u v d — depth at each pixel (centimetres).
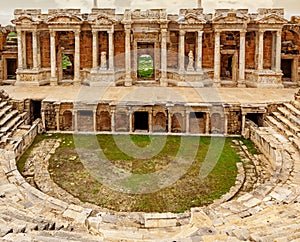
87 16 4275
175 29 4228
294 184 1866
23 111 3216
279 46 4159
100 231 1324
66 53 4453
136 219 1522
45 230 1202
